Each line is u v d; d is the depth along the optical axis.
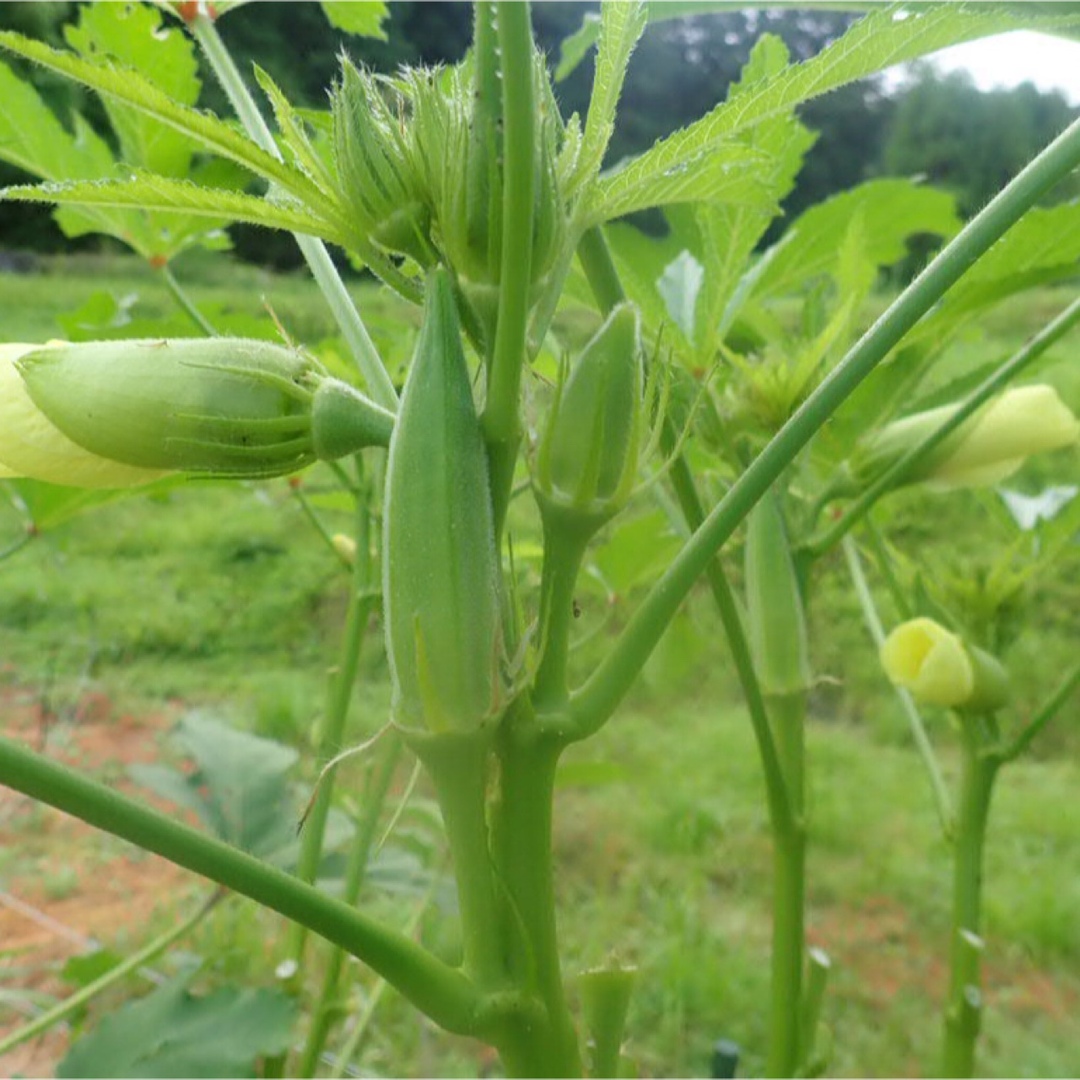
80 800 0.19
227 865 0.20
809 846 1.33
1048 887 1.18
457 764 0.21
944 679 0.42
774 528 0.38
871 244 0.60
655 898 1.21
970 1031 0.44
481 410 0.22
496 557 0.21
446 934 0.71
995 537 1.81
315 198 0.22
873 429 0.42
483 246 0.22
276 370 0.23
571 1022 0.23
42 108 0.52
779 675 0.38
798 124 0.51
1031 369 0.51
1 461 0.24
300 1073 0.45
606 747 1.51
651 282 0.47
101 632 2.00
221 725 0.54
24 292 3.29
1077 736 1.55
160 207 0.22
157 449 0.23
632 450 0.22
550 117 0.22
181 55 0.51
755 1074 0.51
